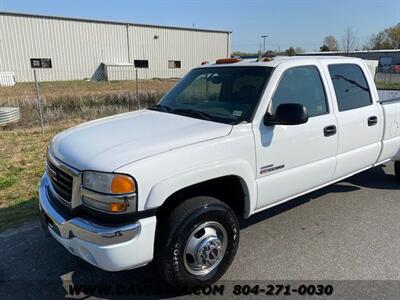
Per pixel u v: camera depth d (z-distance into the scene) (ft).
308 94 11.83
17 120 35.60
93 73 120.67
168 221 8.72
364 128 13.65
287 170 11.17
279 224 13.35
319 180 12.39
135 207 7.98
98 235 7.85
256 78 11.07
